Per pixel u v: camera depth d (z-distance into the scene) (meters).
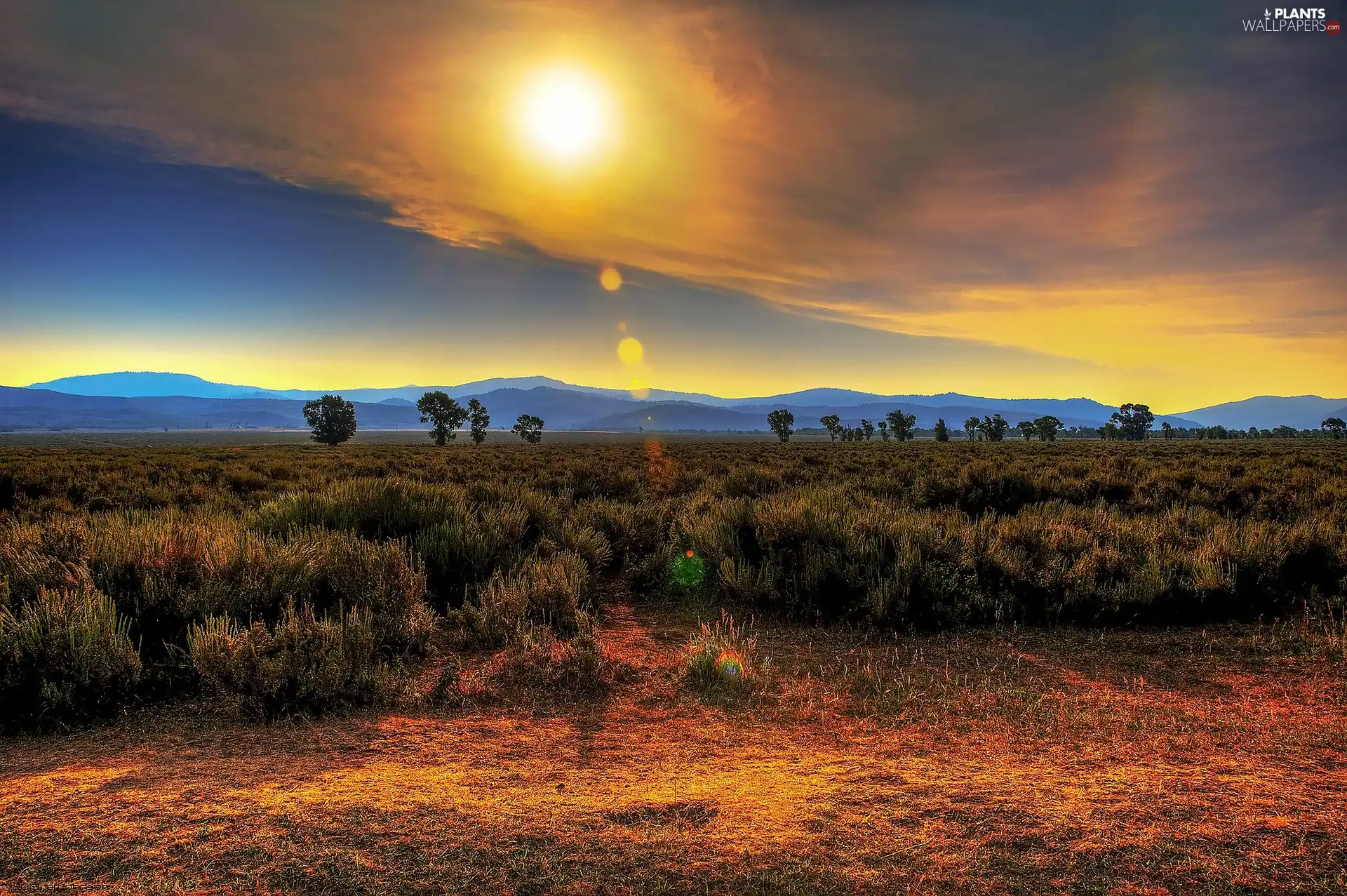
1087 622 7.77
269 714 4.88
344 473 24.45
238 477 21.25
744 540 10.17
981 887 2.66
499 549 9.62
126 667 5.09
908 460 32.47
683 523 11.46
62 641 4.97
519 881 2.70
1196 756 4.13
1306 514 12.44
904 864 2.82
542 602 7.63
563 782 3.73
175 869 2.76
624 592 9.57
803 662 6.52
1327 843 2.96
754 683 5.68
